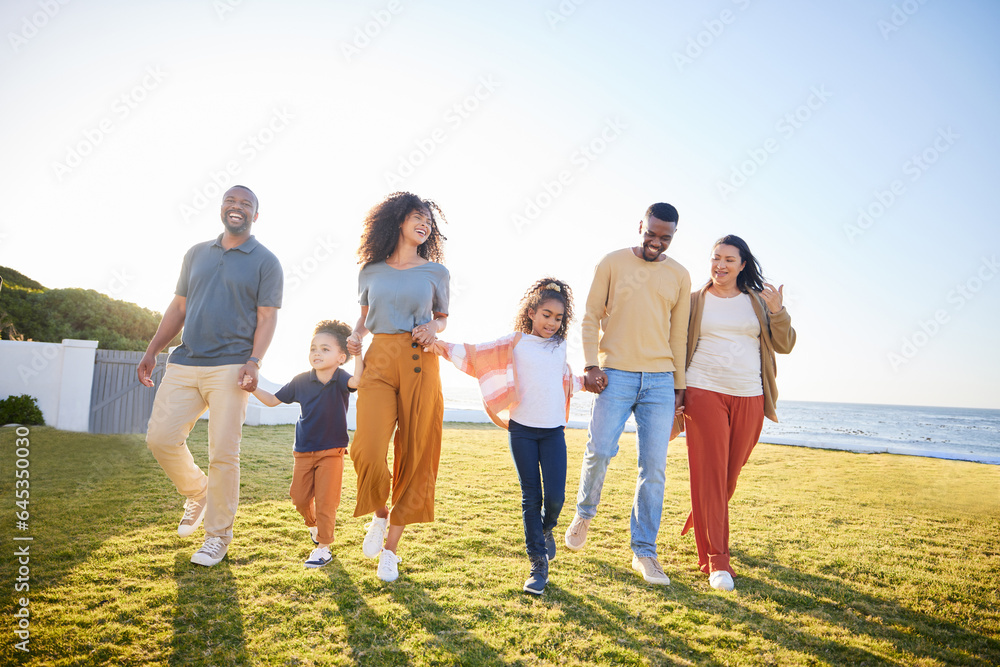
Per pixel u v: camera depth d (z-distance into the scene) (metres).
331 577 2.84
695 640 2.37
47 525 3.49
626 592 2.89
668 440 3.33
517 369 3.25
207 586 2.63
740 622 2.57
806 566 3.45
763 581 3.16
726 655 2.24
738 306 3.51
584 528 3.48
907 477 7.62
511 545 3.58
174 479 3.24
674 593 2.91
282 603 2.49
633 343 3.36
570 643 2.27
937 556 3.78
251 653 2.06
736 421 3.42
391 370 3.00
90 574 2.70
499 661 2.10
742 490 6.21
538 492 3.06
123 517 3.72
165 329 3.43
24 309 15.56
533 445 3.14
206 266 3.21
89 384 9.96
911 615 2.74
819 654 2.29
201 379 3.11
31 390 9.63
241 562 3.02
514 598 2.71
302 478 3.38
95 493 4.41
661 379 3.36
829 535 4.24
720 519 3.22
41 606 2.33
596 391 3.41
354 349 3.23
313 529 3.46
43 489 4.55
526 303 3.41
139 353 10.46
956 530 4.61
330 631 2.26
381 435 2.92
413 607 2.53
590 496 3.45
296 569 2.93
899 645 2.39
